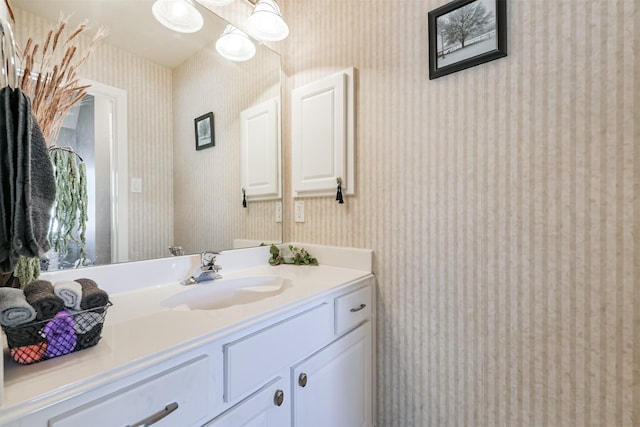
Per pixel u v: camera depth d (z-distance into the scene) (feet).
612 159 2.83
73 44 3.05
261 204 5.10
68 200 2.99
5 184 1.65
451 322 3.84
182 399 2.13
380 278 4.47
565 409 3.11
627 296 2.79
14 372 1.75
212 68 4.42
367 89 4.56
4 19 1.92
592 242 2.94
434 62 3.85
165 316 2.67
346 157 4.71
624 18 2.76
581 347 3.02
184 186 4.08
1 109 1.66
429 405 4.03
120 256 3.44
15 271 2.34
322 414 3.46
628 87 2.75
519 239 3.33
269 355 2.79
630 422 2.80
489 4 3.43
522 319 3.34
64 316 1.95
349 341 3.94
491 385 3.56
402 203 4.22
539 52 3.18
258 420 2.69
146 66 3.69
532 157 3.24
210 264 4.05
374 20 4.48
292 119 5.41
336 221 4.93
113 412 1.78
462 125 3.69
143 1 3.68
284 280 4.09
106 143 3.31
